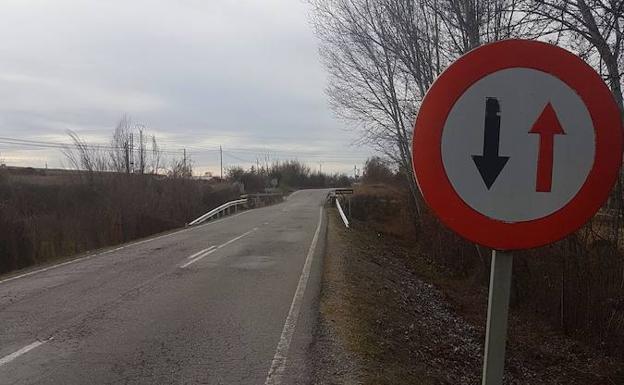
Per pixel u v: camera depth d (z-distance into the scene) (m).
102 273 10.83
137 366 5.31
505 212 1.95
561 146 1.92
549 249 13.36
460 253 20.11
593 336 11.75
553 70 1.91
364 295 9.20
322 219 27.12
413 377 5.76
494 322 2.02
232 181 59.69
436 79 1.97
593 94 1.91
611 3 7.00
